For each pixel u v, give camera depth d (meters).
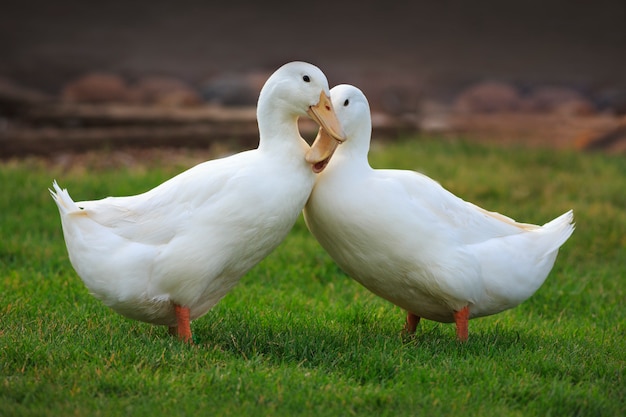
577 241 15.41
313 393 7.98
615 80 40.56
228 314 10.64
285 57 42.97
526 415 7.80
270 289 12.26
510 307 9.98
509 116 31.45
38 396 7.75
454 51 44.47
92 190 16.75
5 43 41.81
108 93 32.59
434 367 8.80
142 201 9.07
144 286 8.91
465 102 36.06
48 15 46.09
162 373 8.28
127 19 46.47
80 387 7.90
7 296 10.94
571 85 39.69
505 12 49.12
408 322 10.41
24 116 24.02
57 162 20.39
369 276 9.71
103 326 9.88
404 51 44.44
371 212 9.27
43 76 38.12
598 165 21.34
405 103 29.84
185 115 24.25
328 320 10.62
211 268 8.98
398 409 7.79
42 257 13.14
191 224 8.88
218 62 41.62
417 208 9.29
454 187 18.12
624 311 11.99
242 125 24.19
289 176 9.16
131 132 22.25
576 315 11.99
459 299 9.47
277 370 8.48
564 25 47.88
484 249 9.55
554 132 28.41
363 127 9.60
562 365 8.95
